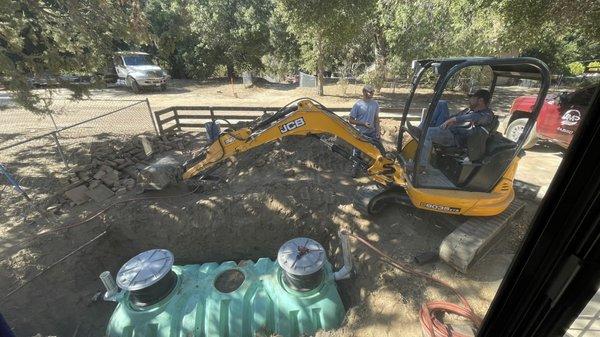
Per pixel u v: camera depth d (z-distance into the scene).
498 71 4.61
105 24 8.06
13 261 5.36
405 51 15.91
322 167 7.77
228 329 4.71
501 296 1.49
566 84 21.30
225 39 23.41
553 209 1.18
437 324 3.70
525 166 7.84
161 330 4.64
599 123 1.01
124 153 8.74
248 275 5.42
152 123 11.06
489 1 9.23
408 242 5.25
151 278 4.70
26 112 12.83
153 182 6.61
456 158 4.83
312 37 16.38
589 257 1.14
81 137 10.20
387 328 3.86
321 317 4.73
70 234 6.00
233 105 15.17
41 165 8.09
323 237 6.47
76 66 8.12
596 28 8.10
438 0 13.93
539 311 1.37
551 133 7.71
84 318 5.69
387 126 10.12
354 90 19.16
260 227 6.55
